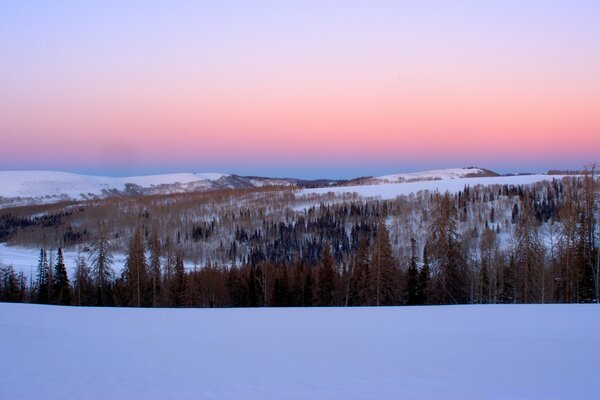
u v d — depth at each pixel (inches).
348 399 323.3
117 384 359.9
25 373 390.0
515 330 617.0
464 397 327.6
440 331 611.2
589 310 812.0
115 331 614.9
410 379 374.9
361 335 585.9
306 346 513.0
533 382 364.8
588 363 430.0
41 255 3132.4
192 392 339.6
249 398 325.4
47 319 720.3
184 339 556.4
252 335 586.2
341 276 2292.1
